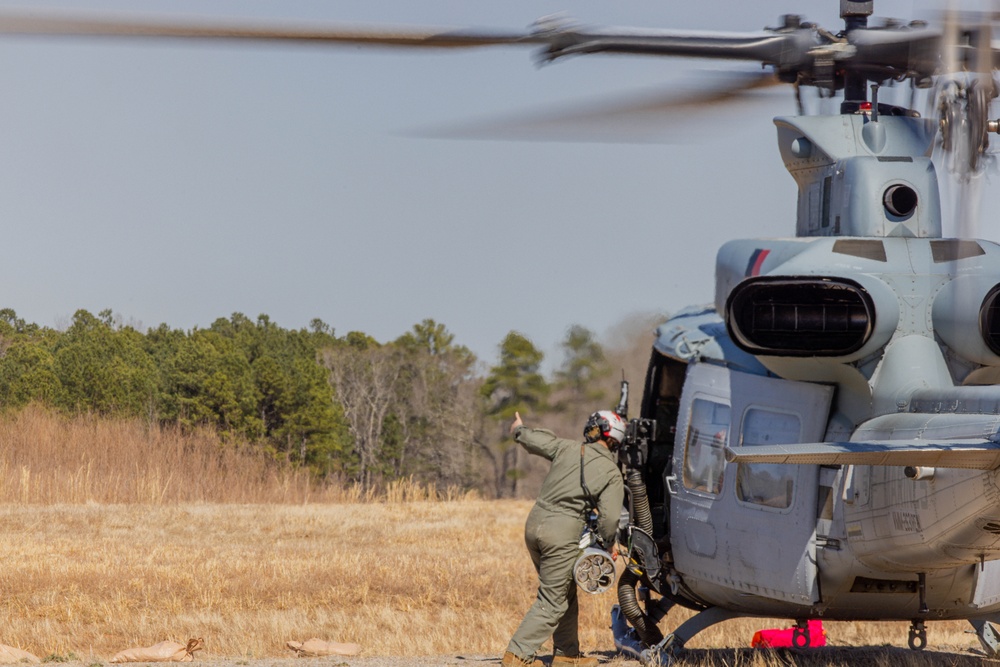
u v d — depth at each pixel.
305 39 9.05
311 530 54.00
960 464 14.17
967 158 10.13
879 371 17.08
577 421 59.53
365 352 168.75
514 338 111.06
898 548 16.47
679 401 21.78
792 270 17.39
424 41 9.56
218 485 80.31
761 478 18.66
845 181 18.19
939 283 17.12
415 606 32.75
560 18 10.66
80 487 70.56
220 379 149.12
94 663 20.11
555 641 19.78
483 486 158.38
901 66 14.57
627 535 21.38
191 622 28.28
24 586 33.22
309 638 26.19
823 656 22.25
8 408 107.88
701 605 21.59
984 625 22.69
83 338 151.88
